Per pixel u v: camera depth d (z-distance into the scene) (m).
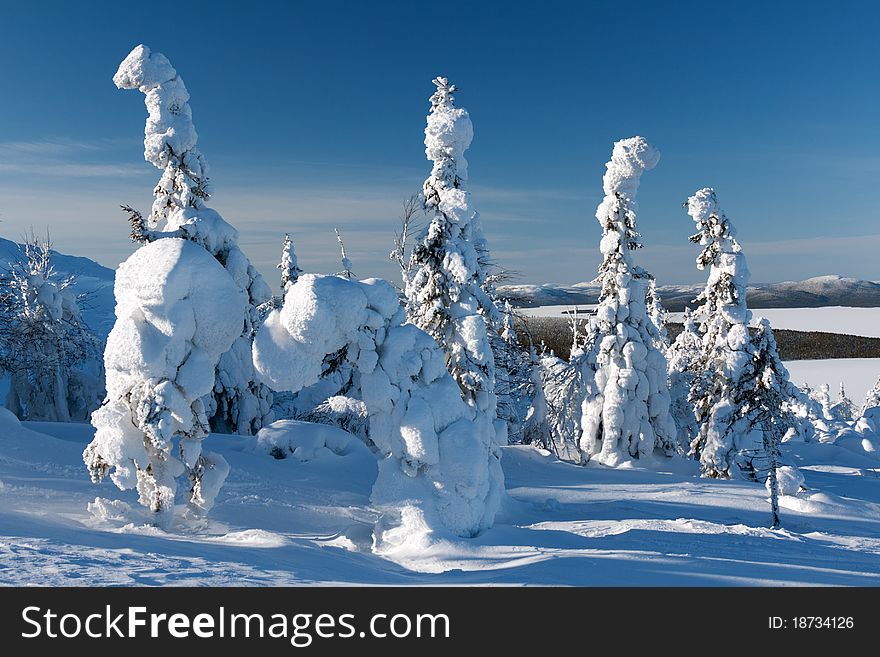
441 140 22.89
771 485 17.89
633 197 32.56
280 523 14.06
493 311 22.97
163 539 9.65
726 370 28.62
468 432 13.55
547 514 18.22
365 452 22.05
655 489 23.34
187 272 12.34
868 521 19.36
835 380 87.75
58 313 32.59
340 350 13.36
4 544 7.51
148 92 24.92
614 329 32.47
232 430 28.58
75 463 16.02
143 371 12.10
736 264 29.12
